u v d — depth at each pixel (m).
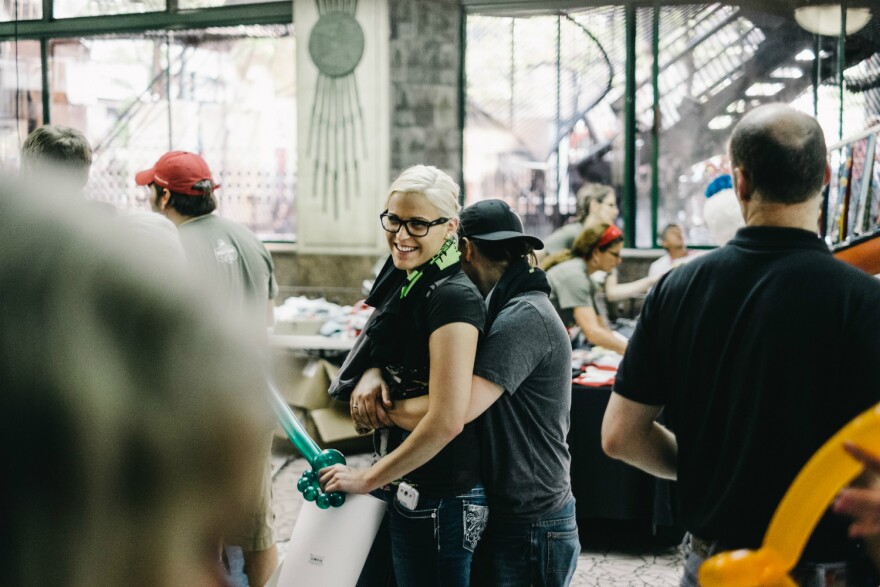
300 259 7.14
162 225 1.88
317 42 7.01
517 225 2.01
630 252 6.98
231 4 7.23
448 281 1.82
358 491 1.84
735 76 6.87
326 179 7.09
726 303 1.42
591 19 6.98
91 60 7.53
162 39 7.41
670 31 6.92
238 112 7.35
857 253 4.82
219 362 0.26
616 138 7.16
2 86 7.61
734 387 1.40
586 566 3.75
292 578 1.85
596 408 3.75
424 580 1.85
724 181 3.59
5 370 0.24
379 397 1.87
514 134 7.18
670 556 3.86
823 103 6.70
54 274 0.24
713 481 1.44
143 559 0.25
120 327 0.25
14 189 0.25
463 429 1.85
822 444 1.34
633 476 3.74
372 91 6.97
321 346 5.00
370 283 5.83
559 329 1.92
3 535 0.24
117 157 7.57
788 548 1.19
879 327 1.30
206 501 0.26
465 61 7.04
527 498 1.87
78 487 0.24
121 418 0.24
